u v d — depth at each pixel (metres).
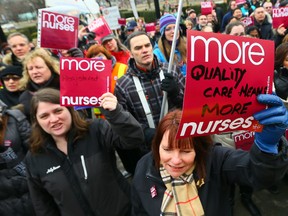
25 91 2.77
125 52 4.35
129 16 16.42
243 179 1.24
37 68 2.63
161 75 2.45
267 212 2.72
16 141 2.14
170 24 3.27
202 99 1.01
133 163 2.83
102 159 1.77
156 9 10.35
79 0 5.67
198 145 1.30
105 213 1.77
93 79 1.70
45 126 1.66
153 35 7.50
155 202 1.43
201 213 1.33
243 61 1.02
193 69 0.97
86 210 1.75
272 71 1.06
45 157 1.74
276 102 1.00
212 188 1.35
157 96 2.44
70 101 1.68
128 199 1.88
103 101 1.61
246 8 8.42
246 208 2.77
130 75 2.48
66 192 1.72
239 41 1.01
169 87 2.19
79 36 4.99
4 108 2.13
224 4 13.83
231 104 1.04
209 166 1.34
